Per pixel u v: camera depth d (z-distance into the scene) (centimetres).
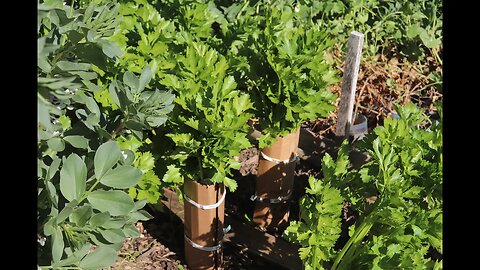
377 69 470
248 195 362
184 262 313
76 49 179
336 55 470
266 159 314
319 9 468
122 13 309
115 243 177
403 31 497
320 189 258
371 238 260
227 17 405
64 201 181
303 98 282
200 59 276
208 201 282
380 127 266
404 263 221
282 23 320
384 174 240
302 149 403
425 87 461
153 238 328
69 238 171
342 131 377
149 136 298
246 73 296
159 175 294
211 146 265
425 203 262
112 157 170
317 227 246
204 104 262
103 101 264
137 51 289
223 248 323
